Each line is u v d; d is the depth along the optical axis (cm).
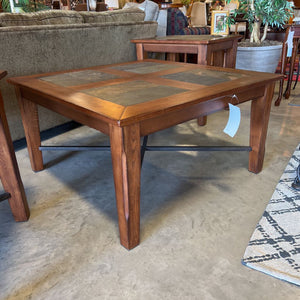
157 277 93
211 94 102
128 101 95
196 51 201
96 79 132
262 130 142
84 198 136
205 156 175
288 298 85
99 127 97
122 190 95
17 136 187
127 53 238
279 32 357
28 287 90
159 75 138
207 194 137
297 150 179
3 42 161
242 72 142
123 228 102
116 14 229
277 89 323
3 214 126
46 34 179
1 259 101
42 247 107
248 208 126
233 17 312
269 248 102
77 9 476
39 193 141
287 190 137
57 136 209
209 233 112
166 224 117
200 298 85
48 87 118
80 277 94
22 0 324
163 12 291
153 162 169
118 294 88
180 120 102
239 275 93
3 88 170
